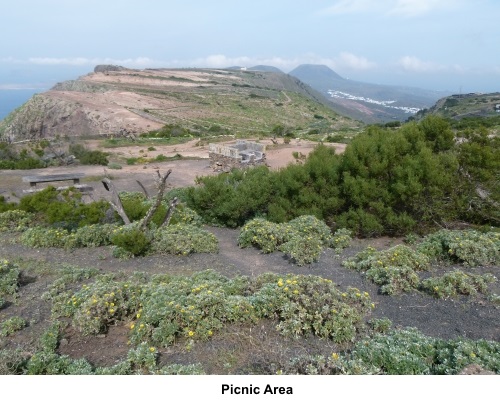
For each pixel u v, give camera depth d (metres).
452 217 10.16
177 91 105.56
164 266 7.66
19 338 5.05
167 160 26.12
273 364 4.24
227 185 11.91
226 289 5.91
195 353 4.54
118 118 59.09
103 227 9.45
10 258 8.11
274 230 8.84
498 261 7.61
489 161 9.84
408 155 10.22
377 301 6.11
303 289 5.44
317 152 12.10
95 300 5.25
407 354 4.39
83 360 4.40
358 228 10.09
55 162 24.95
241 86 137.00
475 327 5.34
